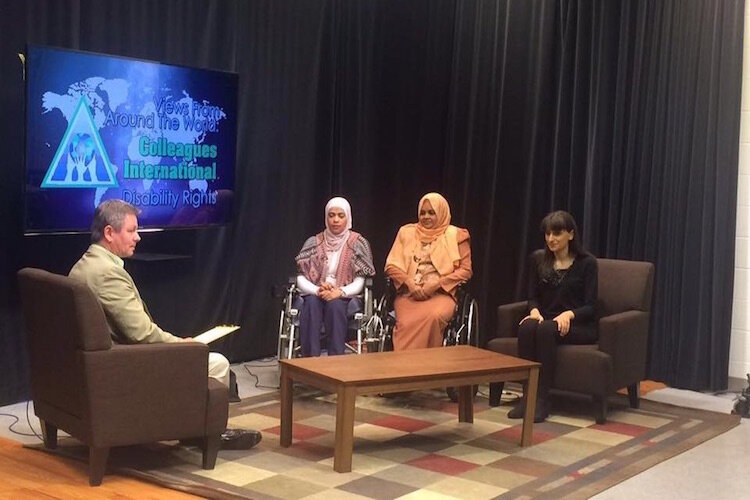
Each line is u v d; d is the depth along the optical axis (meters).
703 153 5.37
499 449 4.17
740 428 4.64
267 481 3.63
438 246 5.30
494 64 6.13
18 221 4.54
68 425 3.67
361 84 6.27
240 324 5.82
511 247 6.09
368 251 5.37
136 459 3.85
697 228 5.39
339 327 5.10
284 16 5.86
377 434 4.35
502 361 4.19
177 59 5.24
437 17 6.34
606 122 5.65
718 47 5.30
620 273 5.03
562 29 5.83
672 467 4.00
